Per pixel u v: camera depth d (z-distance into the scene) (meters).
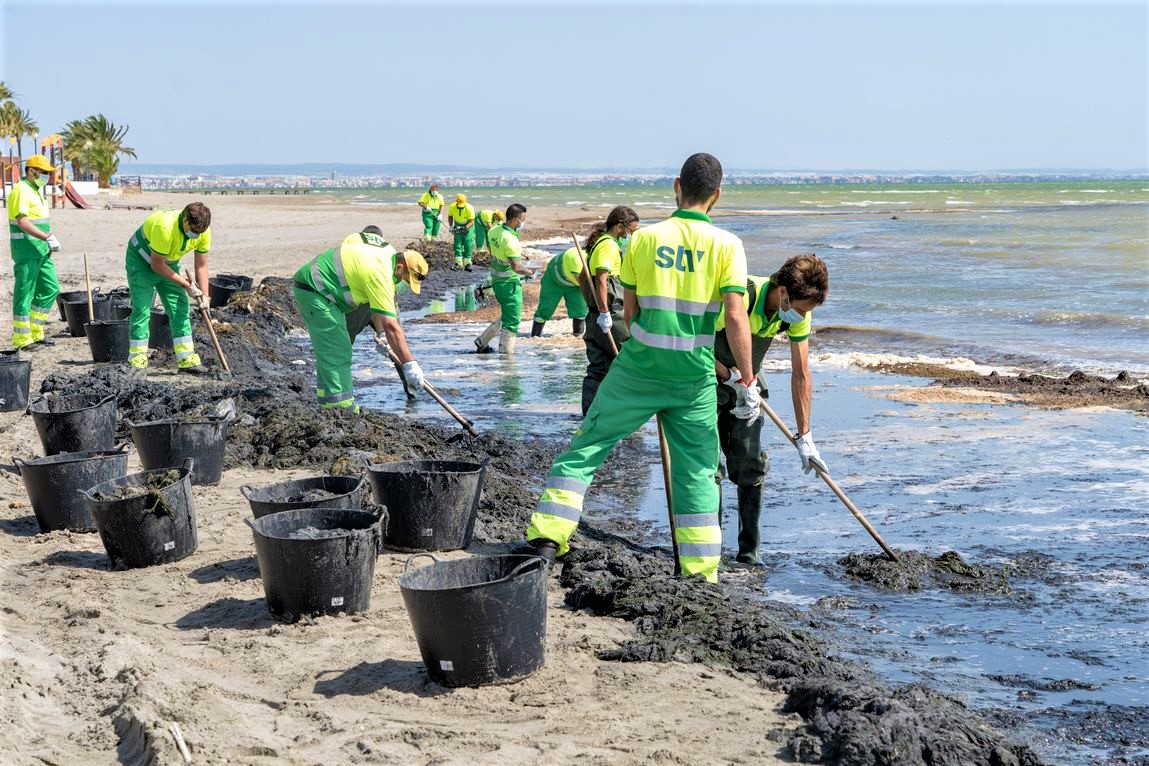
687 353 5.44
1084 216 50.47
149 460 7.52
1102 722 4.46
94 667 4.49
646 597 5.37
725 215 58.00
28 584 5.77
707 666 4.76
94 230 35.16
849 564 6.41
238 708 4.20
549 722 4.12
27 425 9.43
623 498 7.97
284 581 5.20
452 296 22.16
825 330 15.97
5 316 15.72
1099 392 11.27
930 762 3.85
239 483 7.71
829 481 6.17
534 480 8.37
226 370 11.37
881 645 5.29
